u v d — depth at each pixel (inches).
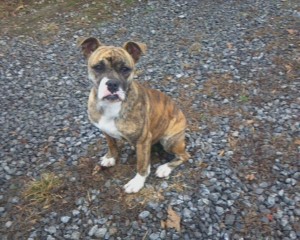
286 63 76.1
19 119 64.6
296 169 53.0
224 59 78.4
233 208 47.6
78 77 75.6
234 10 97.0
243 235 44.8
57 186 51.1
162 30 90.4
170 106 50.1
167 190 49.8
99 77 43.2
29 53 83.6
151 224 45.9
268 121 61.8
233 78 72.6
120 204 48.3
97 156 55.7
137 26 92.5
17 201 49.6
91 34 90.0
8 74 76.7
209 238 44.5
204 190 49.8
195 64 77.3
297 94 67.7
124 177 52.1
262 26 89.2
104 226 45.9
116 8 100.7
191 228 45.4
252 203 48.2
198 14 96.2
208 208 47.4
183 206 47.7
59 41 87.8
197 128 60.5
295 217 46.5
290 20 91.0
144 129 45.8
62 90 72.0
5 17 98.1
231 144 57.3
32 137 60.3
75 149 57.4
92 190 50.4
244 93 68.5
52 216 47.4
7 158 56.4
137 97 44.8
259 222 46.0
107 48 43.6
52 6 102.3
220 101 66.8
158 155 55.6
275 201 48.4
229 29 88.9
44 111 66.4
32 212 48.1
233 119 62.4
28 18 97.3
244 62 77.1
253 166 53.5
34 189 50.6
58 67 78.9
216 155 55.3
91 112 46.0
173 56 80.4
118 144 56.7
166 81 72.6
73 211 47.8
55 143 58.8
